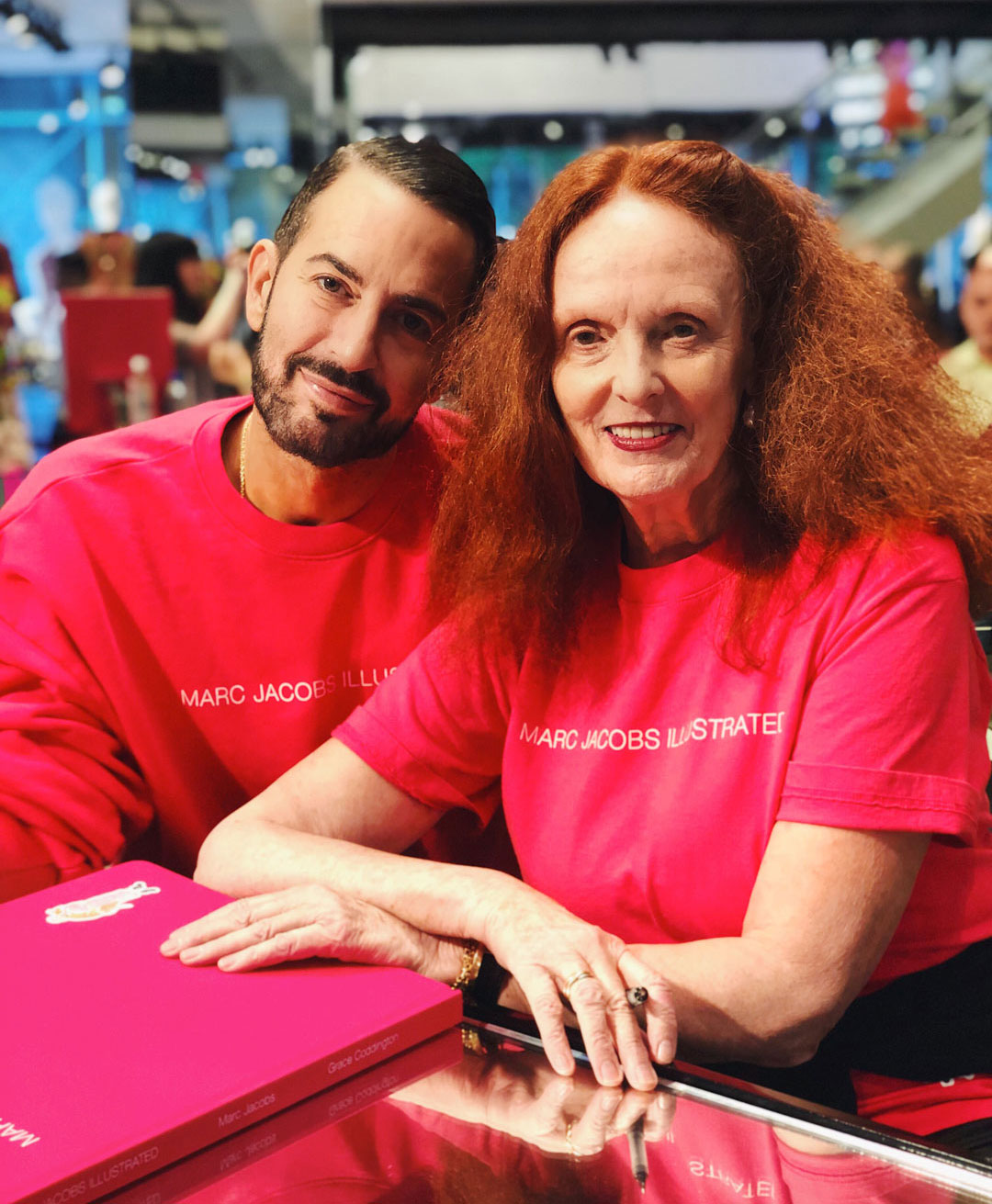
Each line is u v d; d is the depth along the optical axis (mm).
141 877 1079
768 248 1042
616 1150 740
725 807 1046
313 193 1256
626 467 1041
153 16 5289
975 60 5688
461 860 1366
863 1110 1061
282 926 943
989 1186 702
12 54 10844
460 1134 753
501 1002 950
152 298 3994
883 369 1085
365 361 1235
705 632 1088
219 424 1381
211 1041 806
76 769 1329
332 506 1344
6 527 1377
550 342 1067
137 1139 699
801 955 958
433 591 1265
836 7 5648
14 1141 699
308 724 1384
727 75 5836
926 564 1020
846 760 981
